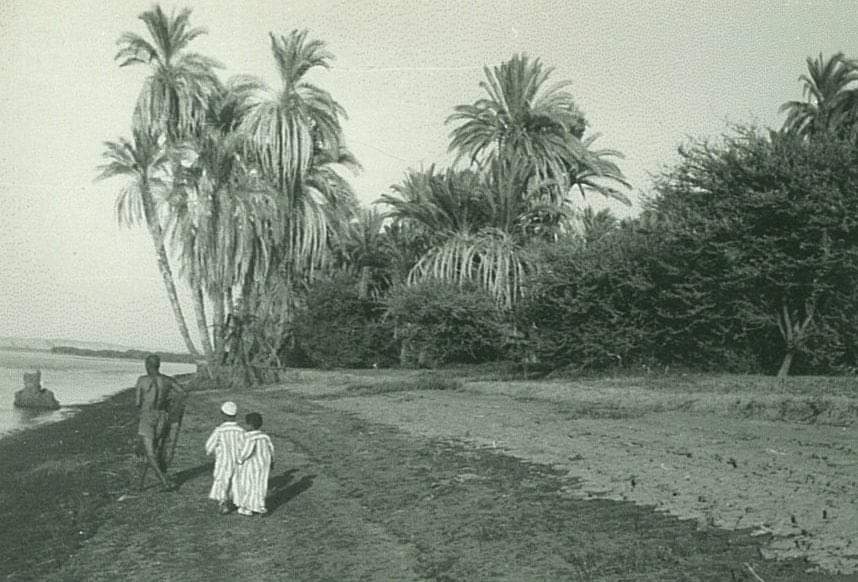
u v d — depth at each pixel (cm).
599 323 2852
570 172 4494
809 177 2305
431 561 811
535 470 1205
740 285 2450
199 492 1235
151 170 4603
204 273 4406
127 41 4391
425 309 3959
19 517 1094
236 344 4278
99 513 1102
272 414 2267
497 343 3922
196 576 825
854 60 3048
